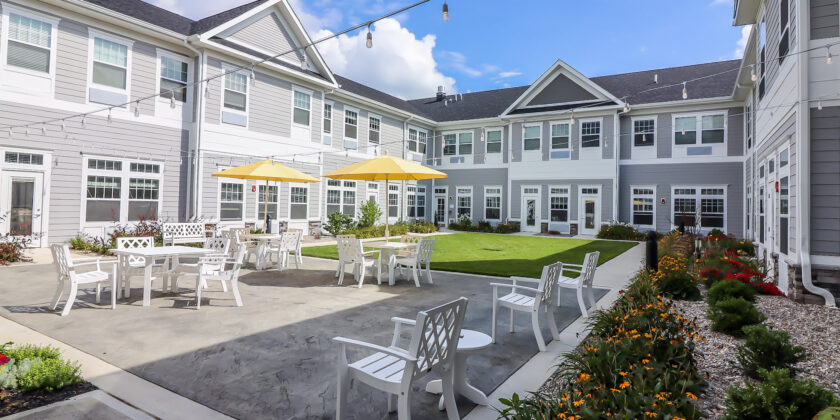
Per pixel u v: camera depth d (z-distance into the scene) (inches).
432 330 105.0
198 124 527.5
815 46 248.8
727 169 711.7
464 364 125.9
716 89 731.4
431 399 127.0
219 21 553.6
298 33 646.5
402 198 907.4
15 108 405.4
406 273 354.3
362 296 265.9
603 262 438.3
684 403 98.4
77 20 443.8
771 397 97.8
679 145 749.3
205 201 534.3
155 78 507.5
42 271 324.8
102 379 135.0
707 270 316.5
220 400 122.5
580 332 196.9
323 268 379.9
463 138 965.2
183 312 219.8
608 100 777.6
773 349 141.3
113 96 472.1
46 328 187.0
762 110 404.2
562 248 566.9
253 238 402.6
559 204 832.3
